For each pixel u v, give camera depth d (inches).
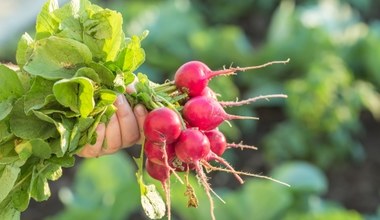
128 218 73.7
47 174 31.9
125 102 32.3
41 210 75.5
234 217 65.8
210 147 32.0
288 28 92.4
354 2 111.5
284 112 89.4
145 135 31.1
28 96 31.2
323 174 82.9
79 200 66.4
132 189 65.2
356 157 84.1
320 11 95.0
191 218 65.0
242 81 92.2
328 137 83.3
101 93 31.1
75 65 31.3
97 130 31.9
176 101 32.6
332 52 91.6
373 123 89.7
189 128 31.4
